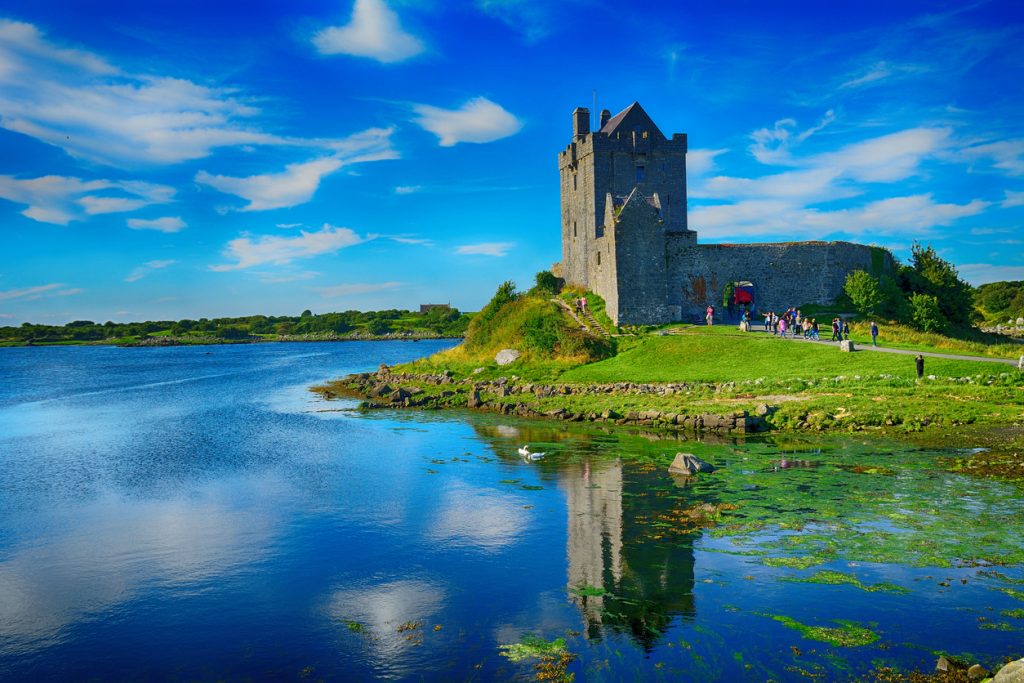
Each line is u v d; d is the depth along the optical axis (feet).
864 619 36.81
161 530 61.31
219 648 38.19
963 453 74.54
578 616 39.55
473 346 215.31
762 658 33.45
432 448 98.68
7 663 37.29
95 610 43.96
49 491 78.23
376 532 58.13
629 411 117.29
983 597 38.65
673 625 37.58
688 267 212.43
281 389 209.97
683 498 63.52
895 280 242.37
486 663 34.73
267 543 56.29
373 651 36.83
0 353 624.59
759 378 134.62
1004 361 122.72
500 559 50.01
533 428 114.21
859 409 98.84
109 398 193.47
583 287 244.01
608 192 224.53
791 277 216.54
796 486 65.26
